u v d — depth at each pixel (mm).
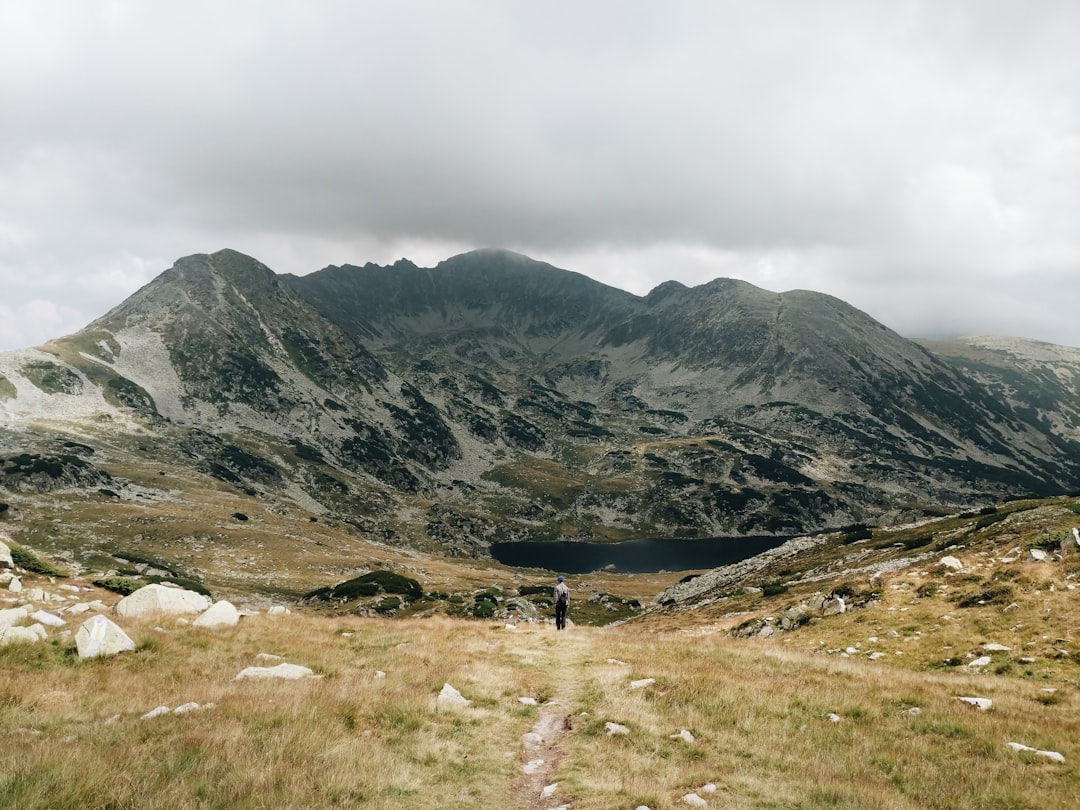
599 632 33375
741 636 43125
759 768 13023
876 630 32594
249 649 20984
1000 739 14695
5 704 13375
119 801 9109
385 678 18781
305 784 10281
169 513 167375
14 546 32906
